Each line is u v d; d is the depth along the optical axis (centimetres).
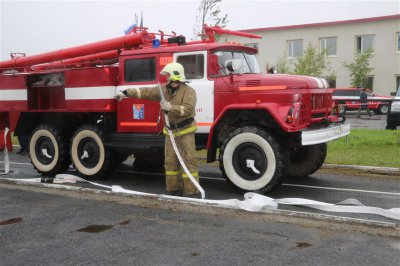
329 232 458
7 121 938
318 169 824
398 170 806
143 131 727
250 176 631
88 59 879
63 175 785
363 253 402
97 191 650
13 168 937
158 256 405
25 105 846
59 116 832
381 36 3066
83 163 788
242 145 629
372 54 3094
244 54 742
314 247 419
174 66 586
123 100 739
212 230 473
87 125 776
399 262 382
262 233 460
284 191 672
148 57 719
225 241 440
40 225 504
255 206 534
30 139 849
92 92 754
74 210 564
